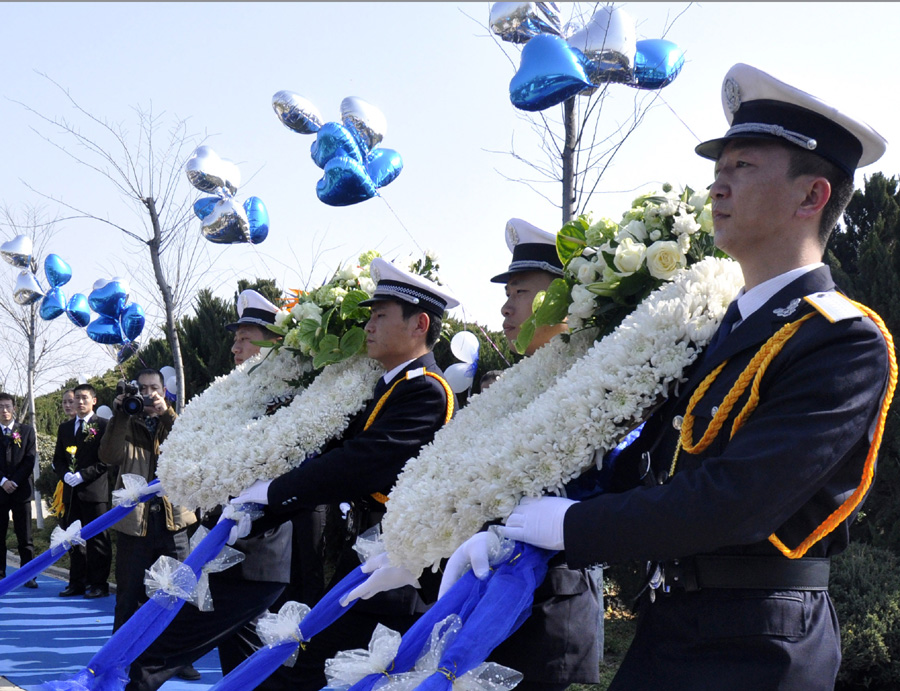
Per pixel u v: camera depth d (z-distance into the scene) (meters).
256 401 4.57
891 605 4.64
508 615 2.28
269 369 4.64
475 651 2.23
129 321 8.48
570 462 2.34
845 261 6.64
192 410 4.54
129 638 3.77
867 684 4.62
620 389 2.33
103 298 8.40
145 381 6.69
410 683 2.25
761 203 2.15
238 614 4.49
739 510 1.91
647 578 2.27
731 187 2.19
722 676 2.06
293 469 3.98
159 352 11.22
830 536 2.17
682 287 2.46
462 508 2.48
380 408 4.00
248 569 4.50
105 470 8.52
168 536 6.02
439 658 2.28
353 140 4.84
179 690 5.69
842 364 1.96
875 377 1.98
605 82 4.50
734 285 2.47
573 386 2.43
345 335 4.31
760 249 2.19
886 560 5.14
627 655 2.29
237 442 4.13
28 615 7.77
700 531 1.95
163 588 3.83
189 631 4.38
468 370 5.88
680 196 2.78
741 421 2.07
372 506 4.02
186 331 10.93
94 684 3.70
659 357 2.32
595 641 3.22
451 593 2.39
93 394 9.17
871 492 5.83
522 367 3.07
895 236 6.42
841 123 2.14
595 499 2.18
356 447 3.86
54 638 7.00
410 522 2.62
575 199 5.67
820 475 1.93
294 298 4.80
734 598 2.09
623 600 6.17
